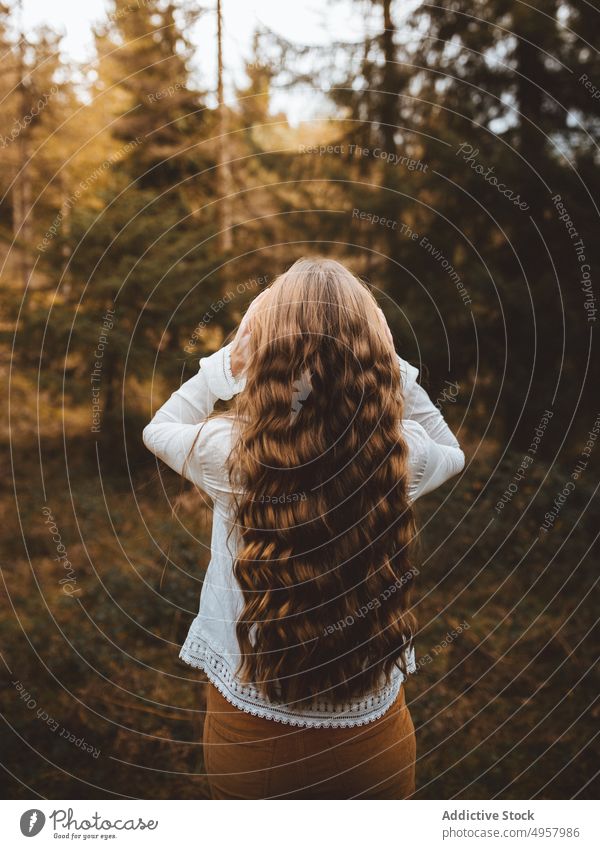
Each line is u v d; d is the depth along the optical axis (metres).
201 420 1.21
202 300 6.62
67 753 2.71
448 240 5.53
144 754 2.74
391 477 1.14
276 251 6.78
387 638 1.16
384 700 1.22
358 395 1.11
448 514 4.35
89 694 3.03
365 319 1.14
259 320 1.15
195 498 1.85
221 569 1.20
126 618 3.60
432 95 5.79
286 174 6.50
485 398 5.39
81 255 6.66
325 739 1.17
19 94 7.32
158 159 7.41
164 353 6.59
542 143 5.18
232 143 7.03
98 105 7.48
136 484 6.01
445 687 3.27
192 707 3.03
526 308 5.13
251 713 1.17
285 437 1.10
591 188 5.02
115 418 6.67
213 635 1.21
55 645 3.38
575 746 2.83
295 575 1.11
